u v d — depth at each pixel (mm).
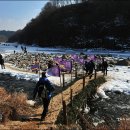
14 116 16266
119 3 154625
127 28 133375
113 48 123062
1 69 42312
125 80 36438
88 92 25984
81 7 168375
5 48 130375
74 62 39000
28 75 36781
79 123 17531
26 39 195125
